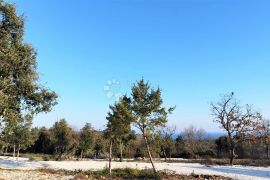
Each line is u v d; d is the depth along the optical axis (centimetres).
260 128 5803
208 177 3391
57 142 7238
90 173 3359
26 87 3447
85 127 7262
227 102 5784
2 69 3111
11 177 2769
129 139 4784
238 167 4866
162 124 3575
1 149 6694
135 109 3534
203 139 9344
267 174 3825
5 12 3278
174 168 4200
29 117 3584
